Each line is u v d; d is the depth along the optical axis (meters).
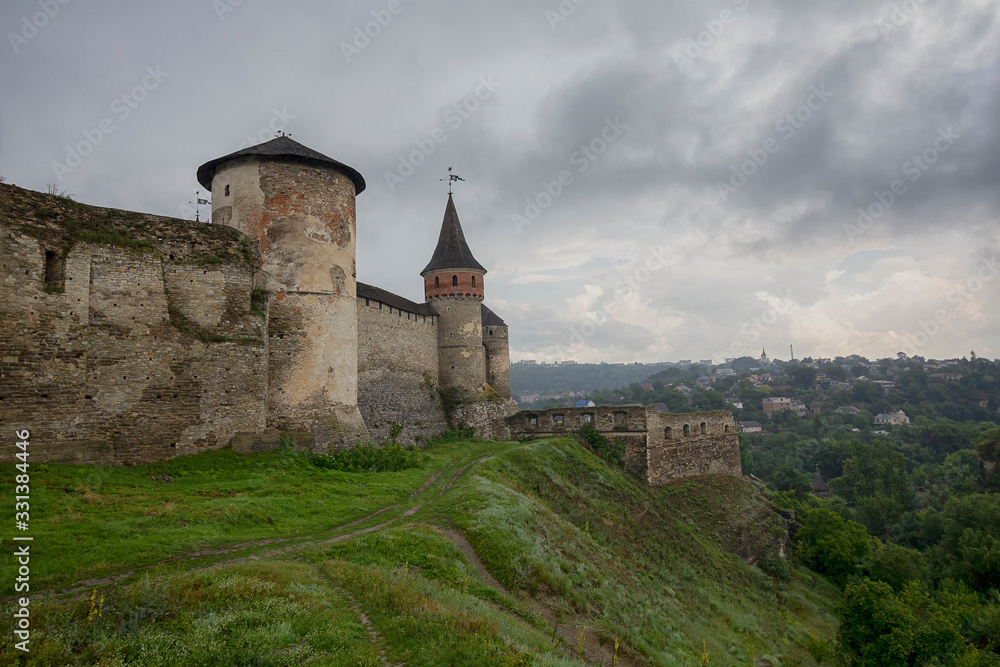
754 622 23.89
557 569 15.85
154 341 18.20
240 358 20.30
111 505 13.76
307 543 13.50
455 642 8.84
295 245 23.42
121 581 10.11
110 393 17.11
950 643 21.88
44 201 16.48
